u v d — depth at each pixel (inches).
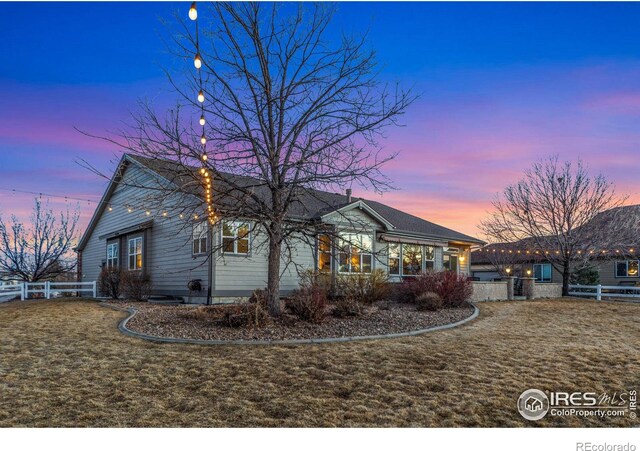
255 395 231.5
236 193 432.5
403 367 278.5
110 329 397.7
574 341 370.3
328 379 255.6
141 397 229.5
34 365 284.4
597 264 1003.3
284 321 408.8
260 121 414.6
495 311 579.8
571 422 205.6
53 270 1128.2
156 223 738.8
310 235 450.0
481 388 242.4
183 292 660.1
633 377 265.7
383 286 631.2
